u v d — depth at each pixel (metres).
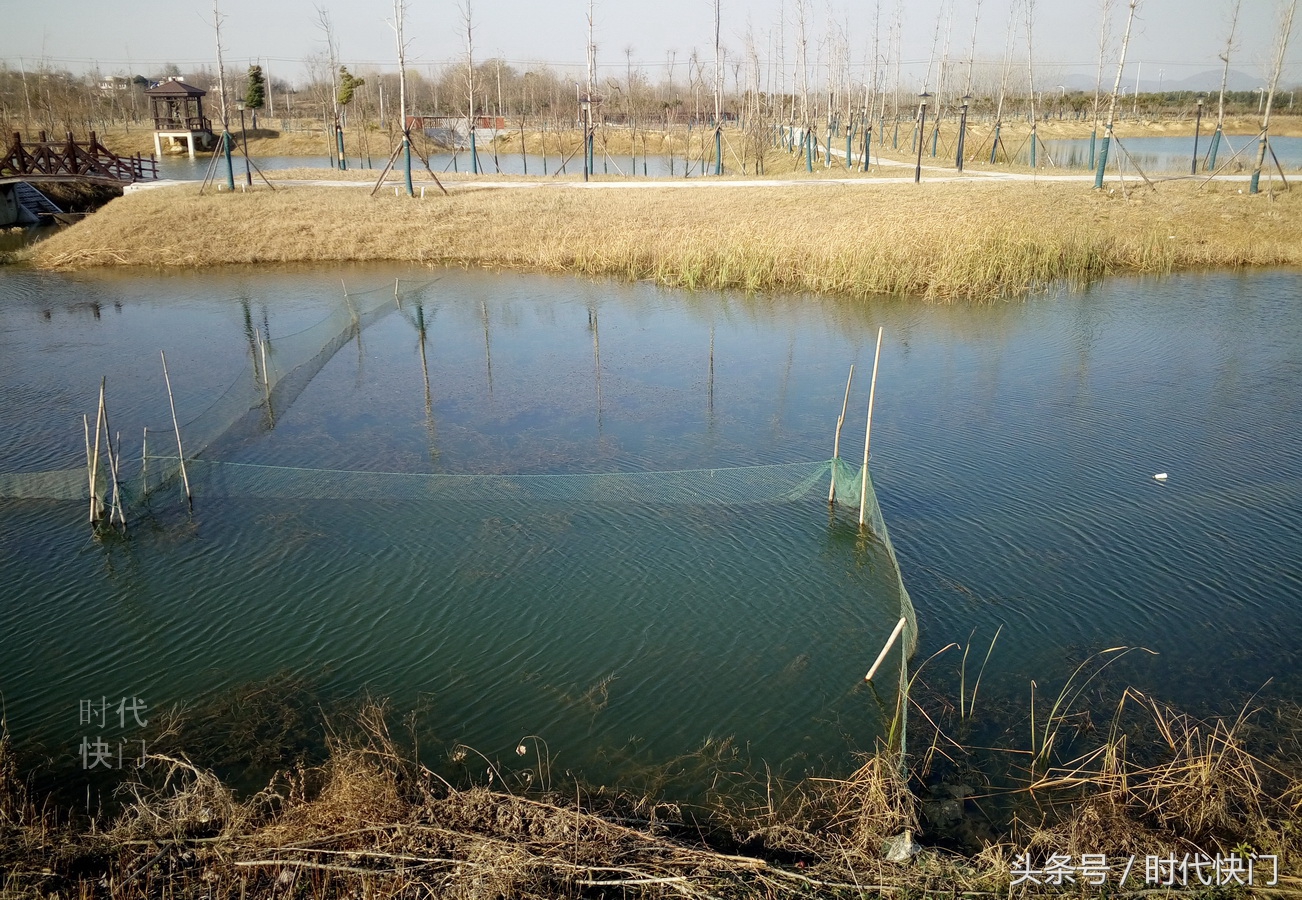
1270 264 25.58
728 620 9.27
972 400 15.45
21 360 18.11
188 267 27.31
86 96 73.81
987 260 23.36
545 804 6.46
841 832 6.48
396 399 15.81
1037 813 6.77
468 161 62.22
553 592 9.76
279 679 8.38
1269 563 10.11
